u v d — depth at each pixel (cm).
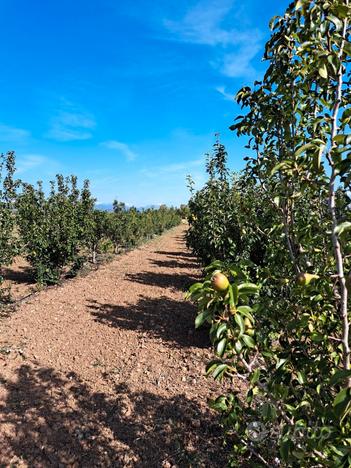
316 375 199
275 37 194
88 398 435
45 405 417
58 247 1018
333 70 164
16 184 834
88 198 1348
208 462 326
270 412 182
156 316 753
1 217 819
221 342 153
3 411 399
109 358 549
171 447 350
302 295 204
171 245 2203
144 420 392
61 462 331
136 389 456
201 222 755
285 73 191
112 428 379
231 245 622
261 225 296
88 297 902
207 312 154
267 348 200
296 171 171
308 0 164
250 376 173
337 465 140
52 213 1112
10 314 744
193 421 383
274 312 220
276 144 218
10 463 327
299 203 271
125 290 988
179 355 557
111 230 1591
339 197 197
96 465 329
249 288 157
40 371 498
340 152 142
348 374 127
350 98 187
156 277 1181
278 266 251
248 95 216
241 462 309
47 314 753
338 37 157
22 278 1099
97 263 1424
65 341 611
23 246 1011
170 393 446
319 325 211
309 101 201
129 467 326
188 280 1145
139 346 593
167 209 4084
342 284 161
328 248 199
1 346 568
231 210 630
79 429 377
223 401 224
